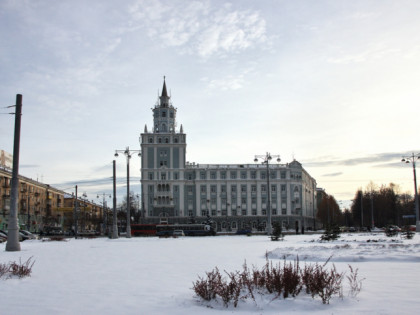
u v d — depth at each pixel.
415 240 32.31
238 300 10.27
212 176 126.38
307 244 31.97
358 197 134.38
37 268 17.70
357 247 21.69
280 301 10.09
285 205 127.44
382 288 11.65
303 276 10.92
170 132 126.94
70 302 10.49
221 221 124.94
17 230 29.41
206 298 10.41
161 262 19.98
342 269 15.77
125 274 15.57
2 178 97.75
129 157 61.56
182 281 13.72
